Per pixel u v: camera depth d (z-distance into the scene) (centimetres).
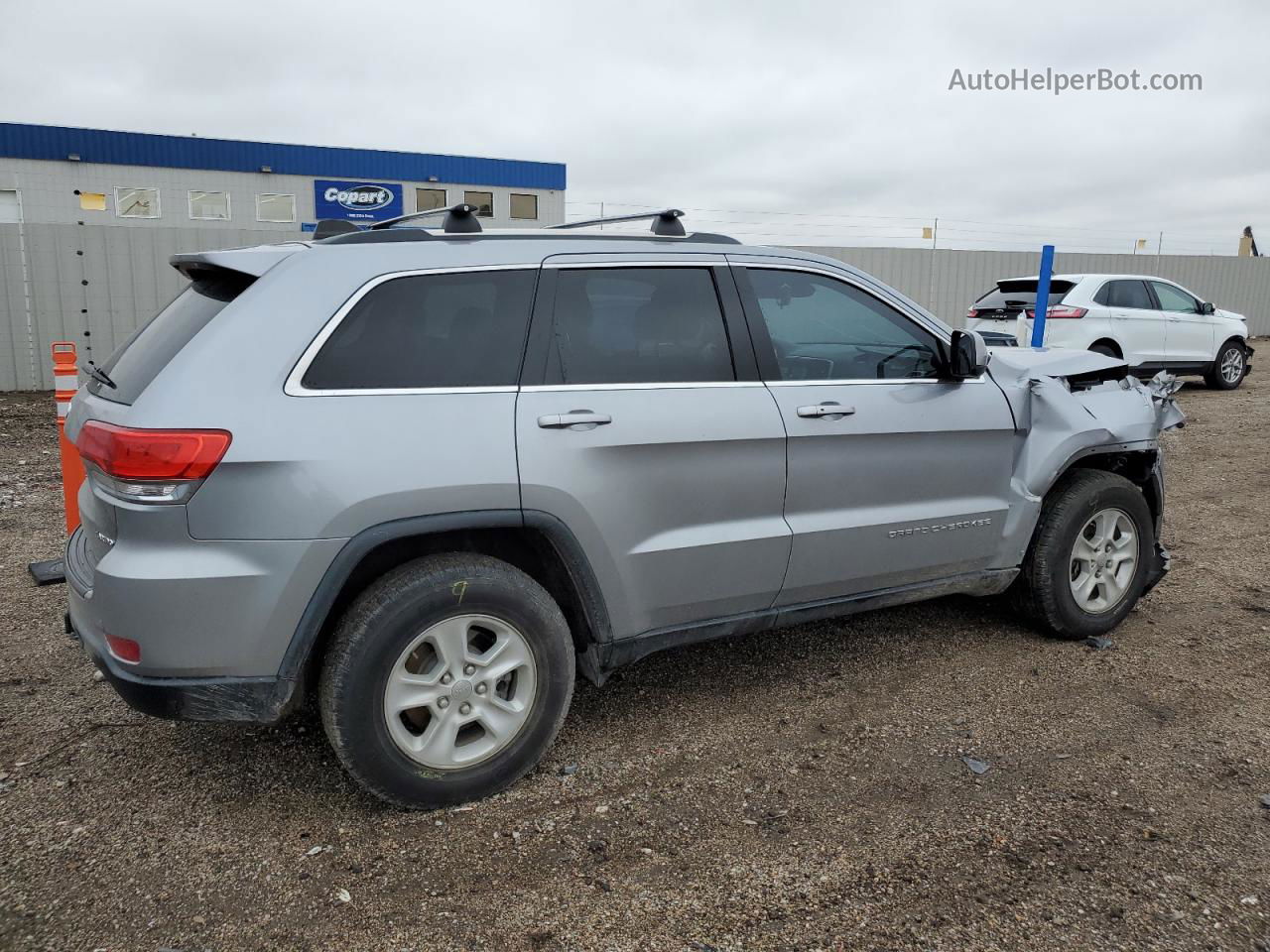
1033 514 408
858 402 358
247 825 287
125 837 280
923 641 438
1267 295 2406
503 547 313
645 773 319
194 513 255
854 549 361
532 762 307
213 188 2830
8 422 1075
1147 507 440
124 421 258
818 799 300
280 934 238
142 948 232
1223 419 1108
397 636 275
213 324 271
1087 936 234
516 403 294
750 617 350
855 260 1973
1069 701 371
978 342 373
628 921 242
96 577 260
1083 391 438
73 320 1348
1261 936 233
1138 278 1306
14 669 399
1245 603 487
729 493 329
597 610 312
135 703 266
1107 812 290
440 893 254
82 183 2702
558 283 313
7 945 232
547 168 3231
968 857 268
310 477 262
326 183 2941
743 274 350
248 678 267
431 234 304
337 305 279
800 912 245
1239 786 305
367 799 302
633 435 307
